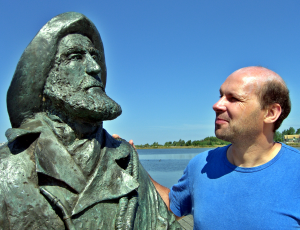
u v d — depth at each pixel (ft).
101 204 6.25
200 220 7.27
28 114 6.75
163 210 7.57
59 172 6.02
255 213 6.55
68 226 5.62
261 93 6.62
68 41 6.71
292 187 6.44
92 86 6.70
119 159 7.08
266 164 6.88
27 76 6.52
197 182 7.86
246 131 6.77
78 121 6.64
